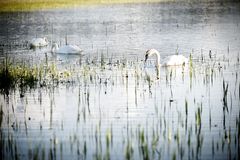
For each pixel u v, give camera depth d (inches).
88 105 733.9
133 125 637.3
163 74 940.0
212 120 650.8
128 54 1184.8
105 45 1348.4
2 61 1128.2
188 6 2412.6
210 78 892.6
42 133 620.7
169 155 539.5
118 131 616.1
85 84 866.1
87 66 1040.8
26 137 608.4
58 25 1831.9
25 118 683.4
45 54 1241.4
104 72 968.3
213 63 1031.6
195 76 912.3
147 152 516.4
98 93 802.2
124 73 954.7
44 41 1389.0
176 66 1016.2
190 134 600.1
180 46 1282.0
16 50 1318.9
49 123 658.8
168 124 637.9
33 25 1846.7
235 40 1350.9
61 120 669.3
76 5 2468.0
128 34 1550.2
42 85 865.5
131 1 2632.9
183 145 565.6
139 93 797.2
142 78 904.9
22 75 917.2
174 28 1660.9
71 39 1496.1
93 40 1454.2
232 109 697.0
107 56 1165.1
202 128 620.4
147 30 1632.6
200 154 540.4
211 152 545.6
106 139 562.3
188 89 817.5
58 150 562.6
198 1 2650.1
